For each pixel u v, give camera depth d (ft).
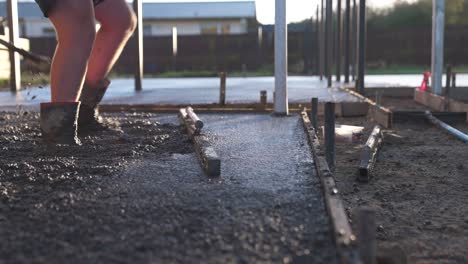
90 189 8.00
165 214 6.82
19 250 5.60
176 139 12.69
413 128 19.12
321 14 44.57
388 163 13.30
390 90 31.86
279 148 11.61
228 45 74.08
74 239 5.94
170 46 73.56
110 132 13.60
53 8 11.28
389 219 9.23
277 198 7.57
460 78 47.21
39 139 12.44
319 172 8.86
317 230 6.26
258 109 20.12
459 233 8.63
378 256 6.64
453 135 17.02
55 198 7.45
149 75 68.80
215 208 7.09
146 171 9.28
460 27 69.05
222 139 12.85
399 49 71.72
